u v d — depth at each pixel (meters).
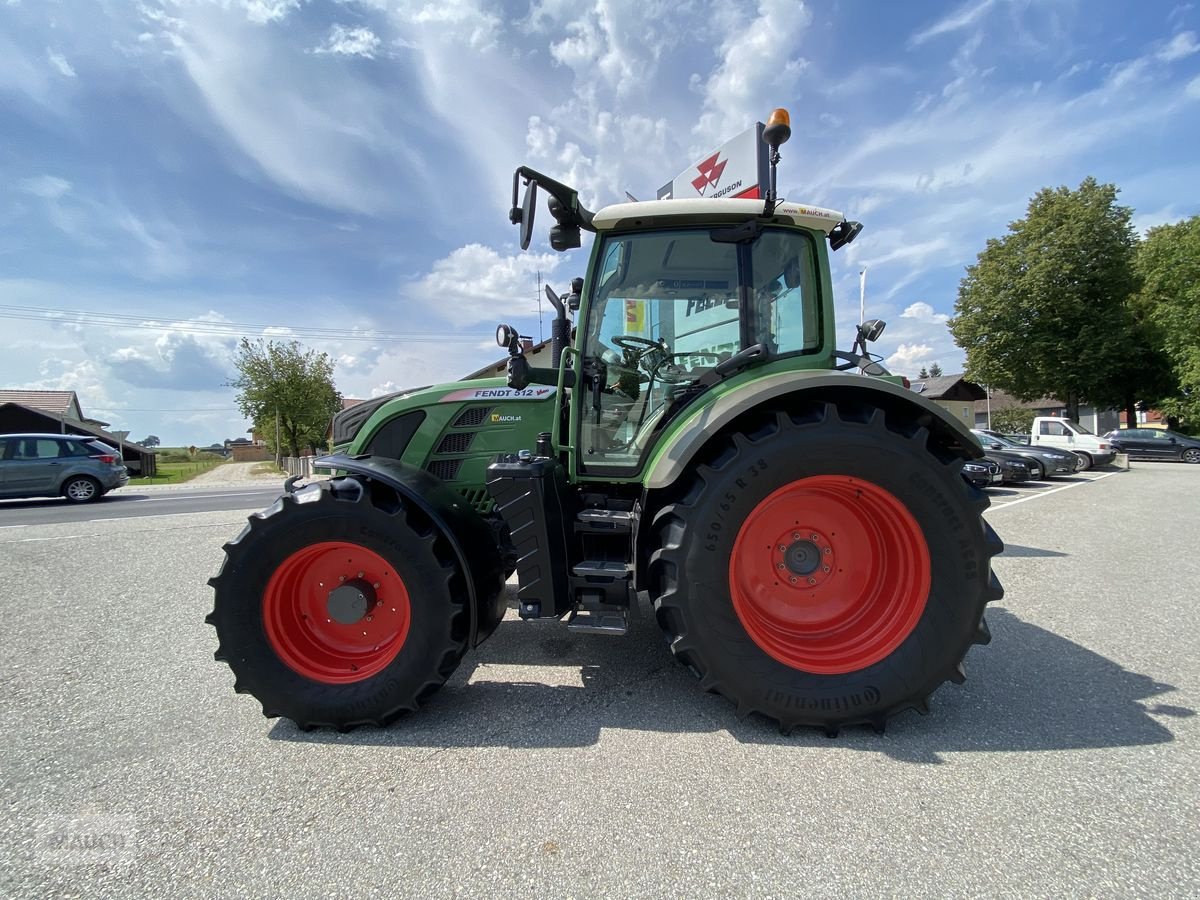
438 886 1.45
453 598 2.28
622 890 1.42
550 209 2.76
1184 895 1.39
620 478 2.76
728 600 2.17
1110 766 1.93
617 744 2.12
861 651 2.22
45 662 3.03
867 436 2.18
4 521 8.49
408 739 2.19
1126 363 24.00
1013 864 1.49
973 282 26.86
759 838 1.59
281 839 1.64
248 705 2.53
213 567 5.21
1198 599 3.91
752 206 2.62
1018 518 7.71
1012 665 2.79
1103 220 23.92
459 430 3.28
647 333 2.81
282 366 33.22
